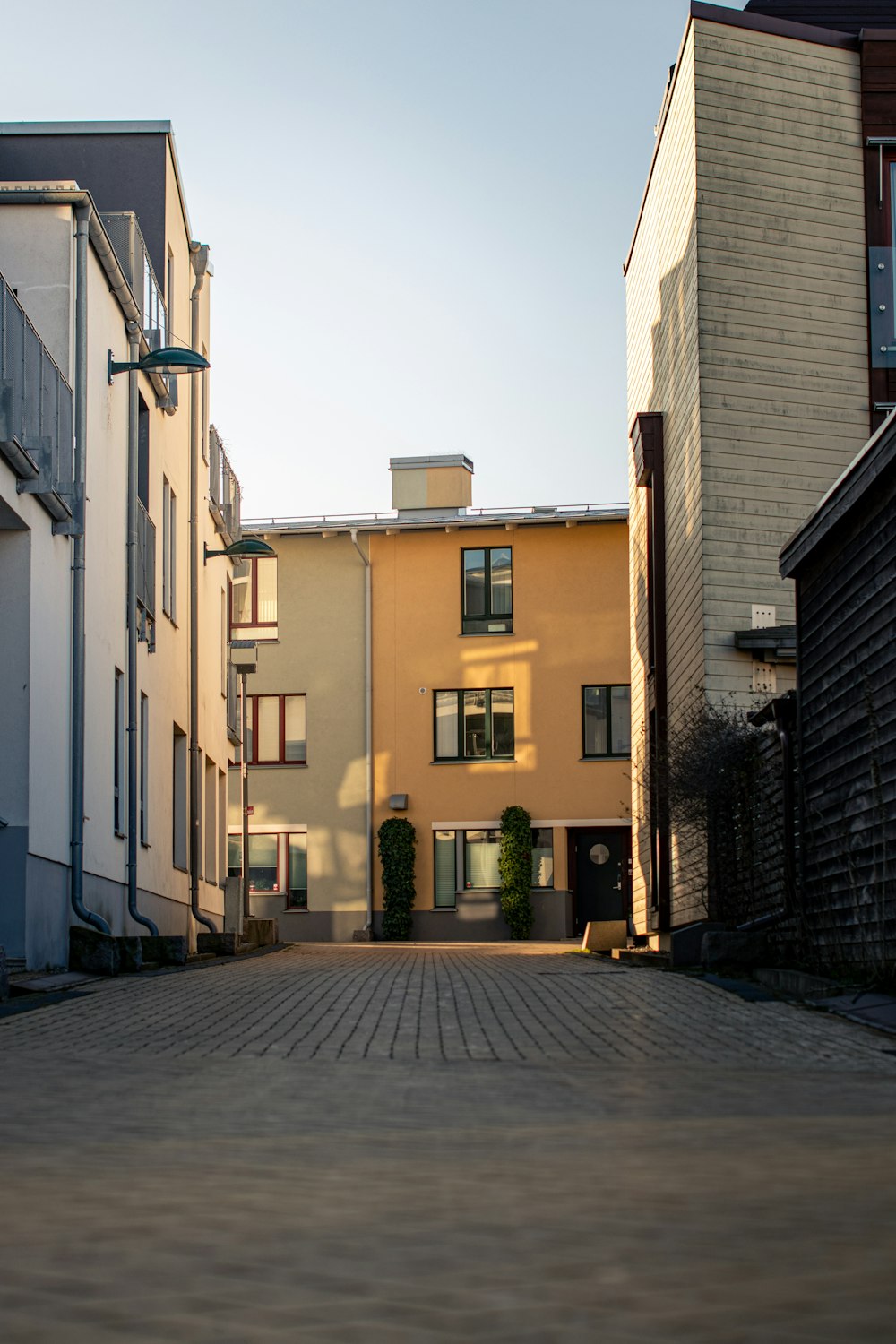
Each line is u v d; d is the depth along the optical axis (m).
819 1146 4.77
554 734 36.44
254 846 37.19
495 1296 2.43
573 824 36.00
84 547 14.52
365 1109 5.88
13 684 12.68
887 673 11.12
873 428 17.84
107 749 15.88
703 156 17.72
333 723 37.22
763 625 17.30
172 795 20.50
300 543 37.84
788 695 13.96
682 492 18.62
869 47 18.27
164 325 19.88
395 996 11.91
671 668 19.41
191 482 21.80
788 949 14.27
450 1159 4.47
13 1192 3.80
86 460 14.59
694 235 17.75
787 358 17.72
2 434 11.61
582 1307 2.33
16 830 12.55
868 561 11.54
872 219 18.11
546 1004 11.18
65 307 14.27
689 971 14.77
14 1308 2.35
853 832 11.99
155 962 16.09
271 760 37.44
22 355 12.25
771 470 17.55
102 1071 7.24
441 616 37.19
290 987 12.84
